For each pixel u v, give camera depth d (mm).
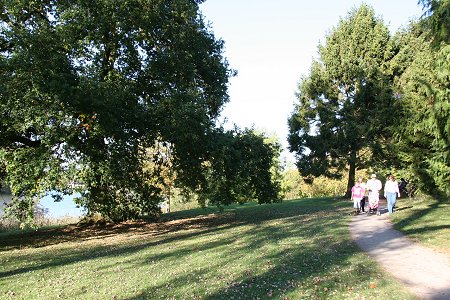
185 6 20125
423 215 17641
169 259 11688
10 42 16609
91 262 12188
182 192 26344
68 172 16984
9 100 15195
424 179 22188
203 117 19141
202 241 15281
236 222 22312
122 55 19281
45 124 16016
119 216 23641
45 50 15656
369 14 33844
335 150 32656
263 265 9891
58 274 10539
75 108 16266
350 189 34469
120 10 17625
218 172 23172
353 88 34094
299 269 9305
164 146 21875
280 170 49719
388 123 30484
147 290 8172
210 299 7293
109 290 8383
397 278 8336
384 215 19719
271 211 27516
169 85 20594
